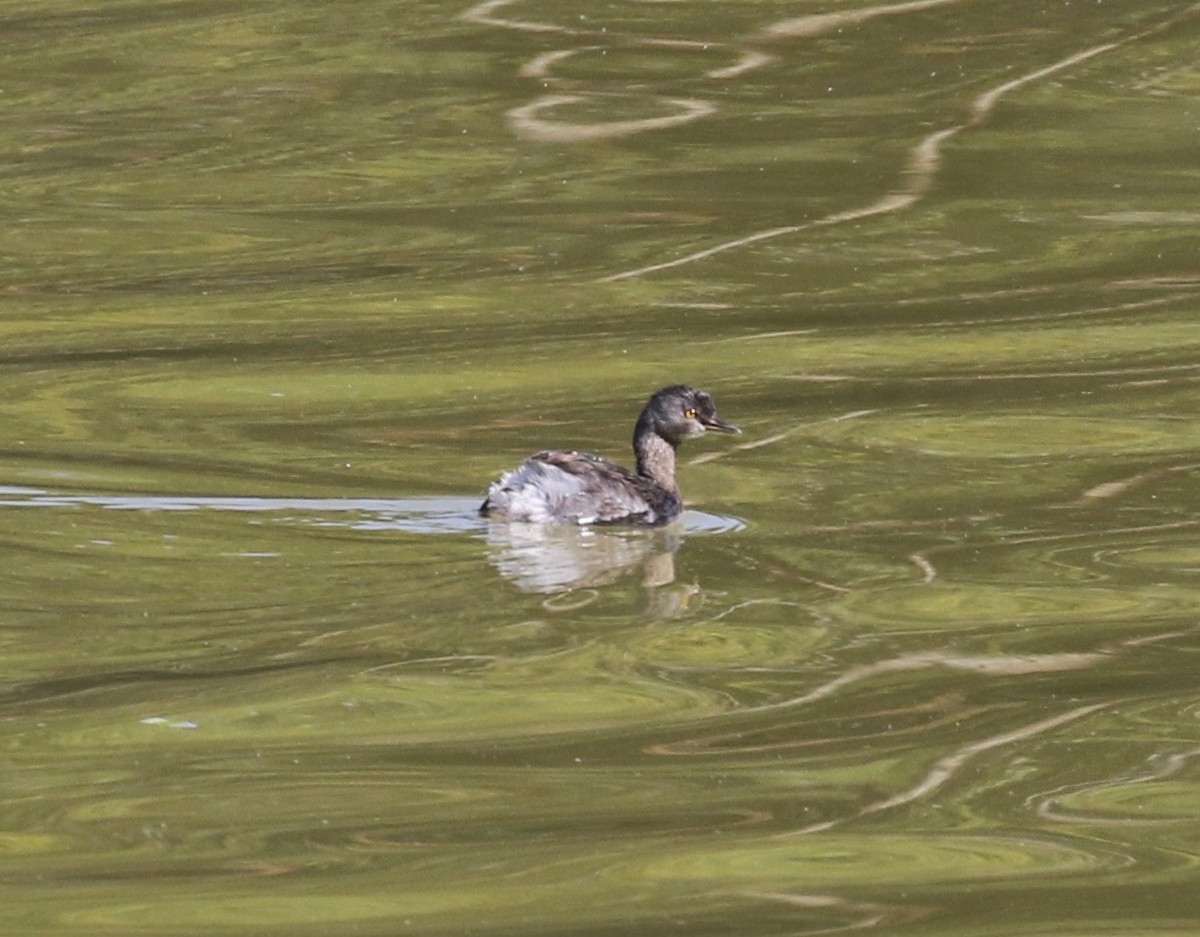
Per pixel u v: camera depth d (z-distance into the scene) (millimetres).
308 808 11352
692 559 16109
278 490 17938
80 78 35188
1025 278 26484
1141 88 34438
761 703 13078
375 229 28672
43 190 30281
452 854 10828
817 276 26594
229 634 14062
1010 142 32188
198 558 15688
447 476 18625
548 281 26391
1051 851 11016
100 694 13000
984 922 10188
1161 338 23922
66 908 10164
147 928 9977
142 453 19328
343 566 15539
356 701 12961
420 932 9969
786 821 11328
